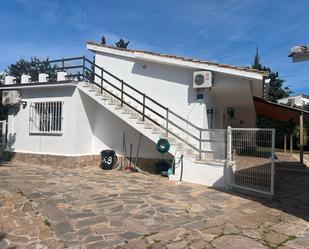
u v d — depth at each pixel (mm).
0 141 16859
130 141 14477
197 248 5512
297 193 10453
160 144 11844
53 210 7379
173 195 9234
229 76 12625
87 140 14805
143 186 10445
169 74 13984
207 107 13664
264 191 9531
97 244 5617
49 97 14805
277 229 6586
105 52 15539
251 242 5836
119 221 6762
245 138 10250
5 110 23656
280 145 33875
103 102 13570
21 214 7102
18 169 12961
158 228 6438
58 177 11477
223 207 8180
